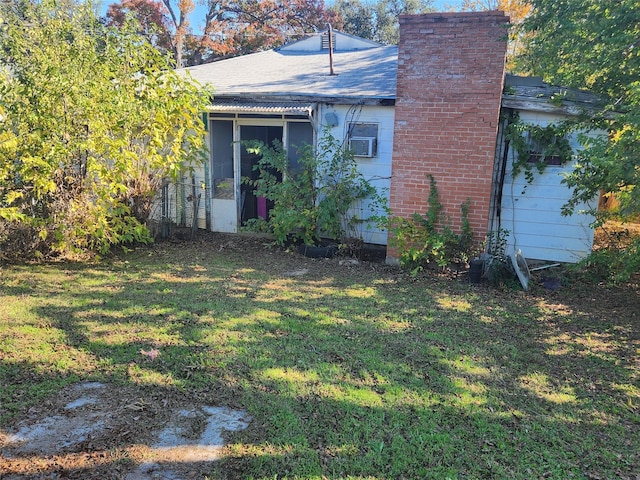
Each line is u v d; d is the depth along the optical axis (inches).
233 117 393.1
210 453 125.3
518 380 169.2
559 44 293.1
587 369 179.2
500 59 277.4
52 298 236.2
